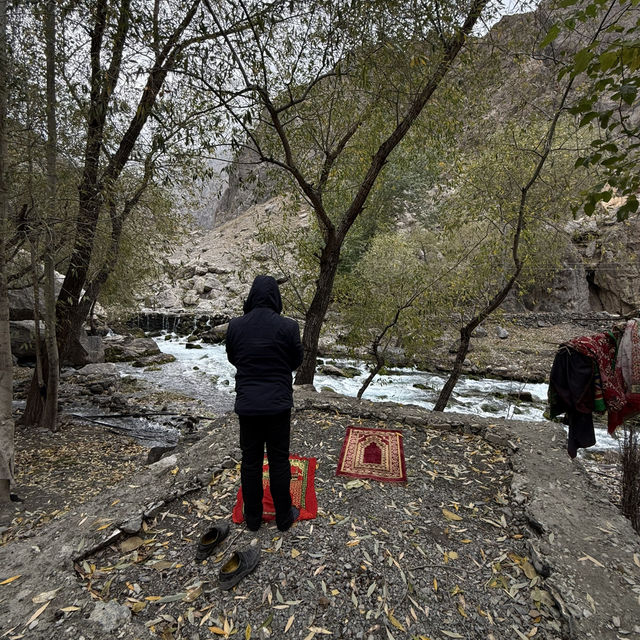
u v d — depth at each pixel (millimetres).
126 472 5691
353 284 8461
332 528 2797
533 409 10727
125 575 2391
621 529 2805
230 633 2008
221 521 2912
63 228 5738
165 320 21828
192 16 4176
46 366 7250
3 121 4066
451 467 3771
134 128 6102
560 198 5992
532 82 5316
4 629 1985
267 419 2533
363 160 7059
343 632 2020
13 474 4582
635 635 1982
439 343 8797
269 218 8211
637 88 2119
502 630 2049
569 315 20469
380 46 4613
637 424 4496
